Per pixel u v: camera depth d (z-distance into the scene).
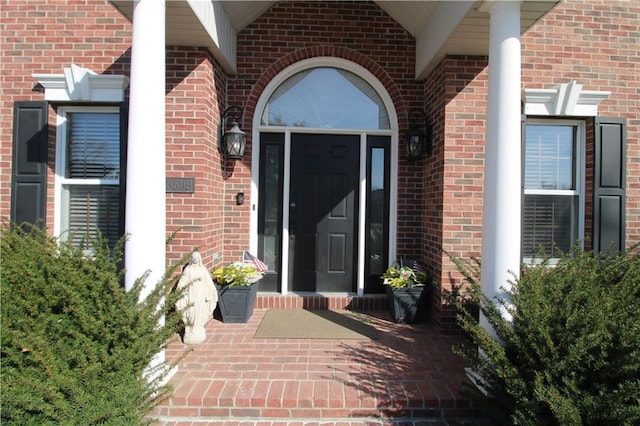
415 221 4.77
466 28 3.41
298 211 4.91
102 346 2.24
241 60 4.72
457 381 2.90
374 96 4.89
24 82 4.22
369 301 4.64
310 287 4.91
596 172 4.13
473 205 4.01
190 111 3.98
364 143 4.86
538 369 2.27
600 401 1.99
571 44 4.28
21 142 4.09
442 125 4.09
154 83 2.79
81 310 2.20
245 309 4.13
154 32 2.78
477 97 4.00
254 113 4.73
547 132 4.38
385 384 2.84
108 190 4.30
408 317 4.17
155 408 2.64
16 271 2.25
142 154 2.75
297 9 4.73
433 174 4.36
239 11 4.31
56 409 2.01
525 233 4.38
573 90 4.06
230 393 2.68
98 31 4.21
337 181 4.91
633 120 4.30
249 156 4.72
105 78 4.04
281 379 2.89
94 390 2.12
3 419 1.99
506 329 2.42
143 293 2.72
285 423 2.60
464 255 4.00
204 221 4.04
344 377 2.94
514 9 2.82
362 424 2.61
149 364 2.50
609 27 4.30
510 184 2.80
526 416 2.18
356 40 4.75
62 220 4.27
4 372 2.05
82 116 4.31
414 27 4.54
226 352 3.37
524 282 2.55
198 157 3.99
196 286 3.56
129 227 2.76
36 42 4.21
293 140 4.88
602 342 2.10
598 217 4.12
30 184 4.09
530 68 4.27
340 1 4.74
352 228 4.91
